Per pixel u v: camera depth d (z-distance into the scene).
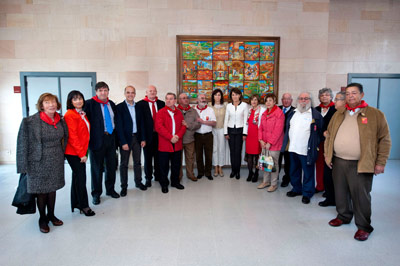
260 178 4.39
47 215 2.71
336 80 5.73
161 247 2.30
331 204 3.22
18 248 2.29
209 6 4.84
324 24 4.98
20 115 5.43
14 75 5.32
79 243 2.37
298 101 3.33
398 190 3.81
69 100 2.81
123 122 3.57
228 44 4.90
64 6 5.23
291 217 2.90
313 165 3.28
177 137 3.64
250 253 2.20
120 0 5.27
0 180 4.36
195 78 4.92
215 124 4.28
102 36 5.32
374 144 2.34
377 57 5.73
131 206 3.22
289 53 4.99
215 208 3.15
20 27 5.22
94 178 3.25
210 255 2.17
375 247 2.29
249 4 4.88
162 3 4.80
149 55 4.86
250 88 4.99
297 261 2.09
